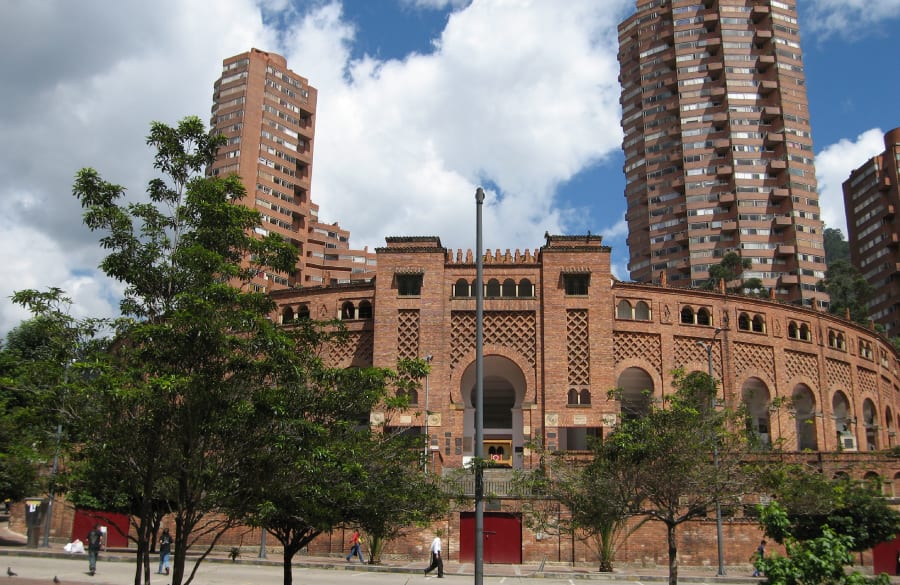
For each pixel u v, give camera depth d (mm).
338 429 21375
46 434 19500
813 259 123312
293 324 21922
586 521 29562
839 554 14539
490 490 43344
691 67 132250
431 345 52531
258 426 18391
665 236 129500
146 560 18125
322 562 40062
